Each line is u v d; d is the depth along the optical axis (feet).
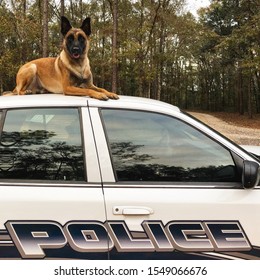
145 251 8.15
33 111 8.88
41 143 8.68
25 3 80.28
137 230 8.17
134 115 9.13
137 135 8.97
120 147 8.78
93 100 9.22
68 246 8.01
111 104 9.11
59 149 8.64
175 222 8.29
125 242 8.13
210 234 8.36
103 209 8.14
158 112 9.23
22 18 73.56
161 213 8.27
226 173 8.93
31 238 7.97
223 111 175.73
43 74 14.52
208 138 9.16
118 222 8.14
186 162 8.95
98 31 97.09
